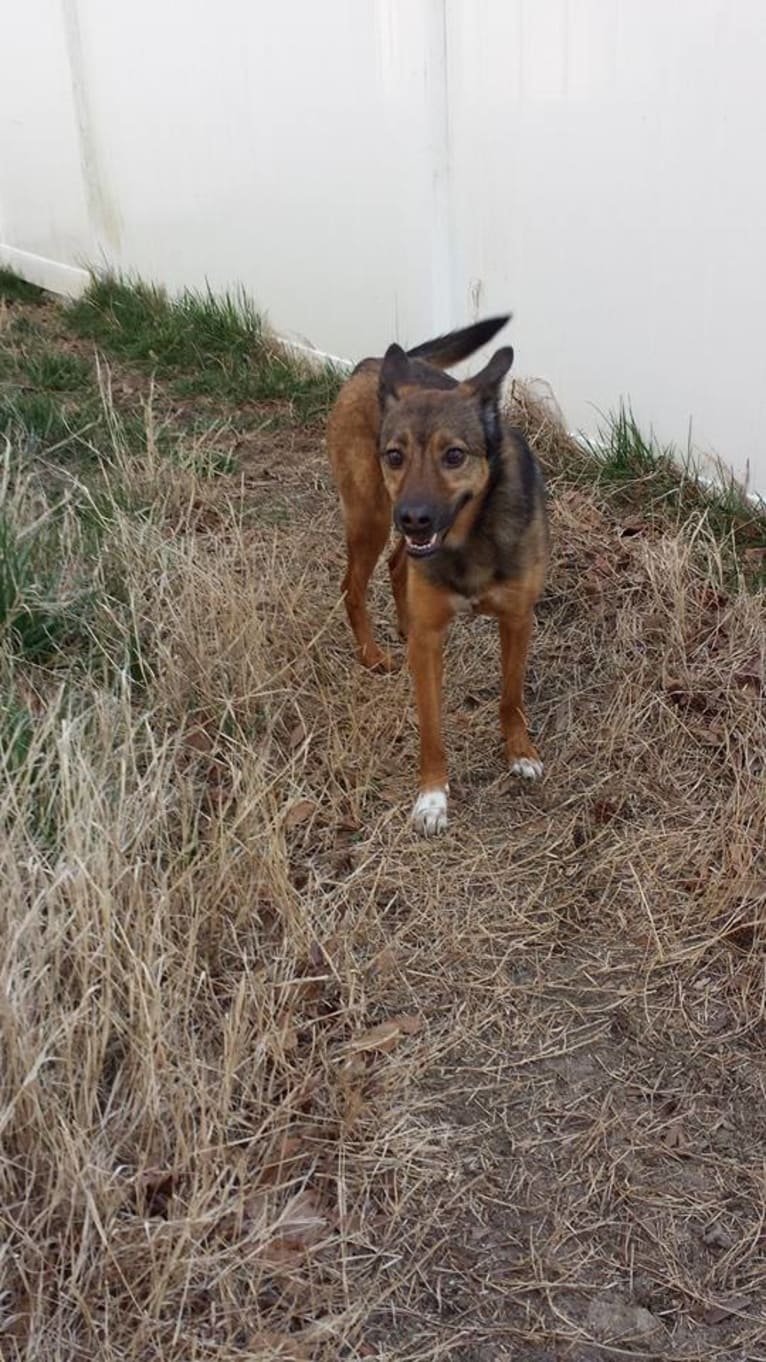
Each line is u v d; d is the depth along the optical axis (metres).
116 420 3.59
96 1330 1.92
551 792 2.75
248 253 4.34
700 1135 2.21
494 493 2.58
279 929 2.42
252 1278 1.99
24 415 3.76
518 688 2.76
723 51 3.04
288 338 4.31
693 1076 2.28
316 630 3.05
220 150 4.28
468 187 3.63
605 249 3.38
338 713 2.87
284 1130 2.14
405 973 2.41
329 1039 2.30
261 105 4.07
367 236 3.91
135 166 4.69
